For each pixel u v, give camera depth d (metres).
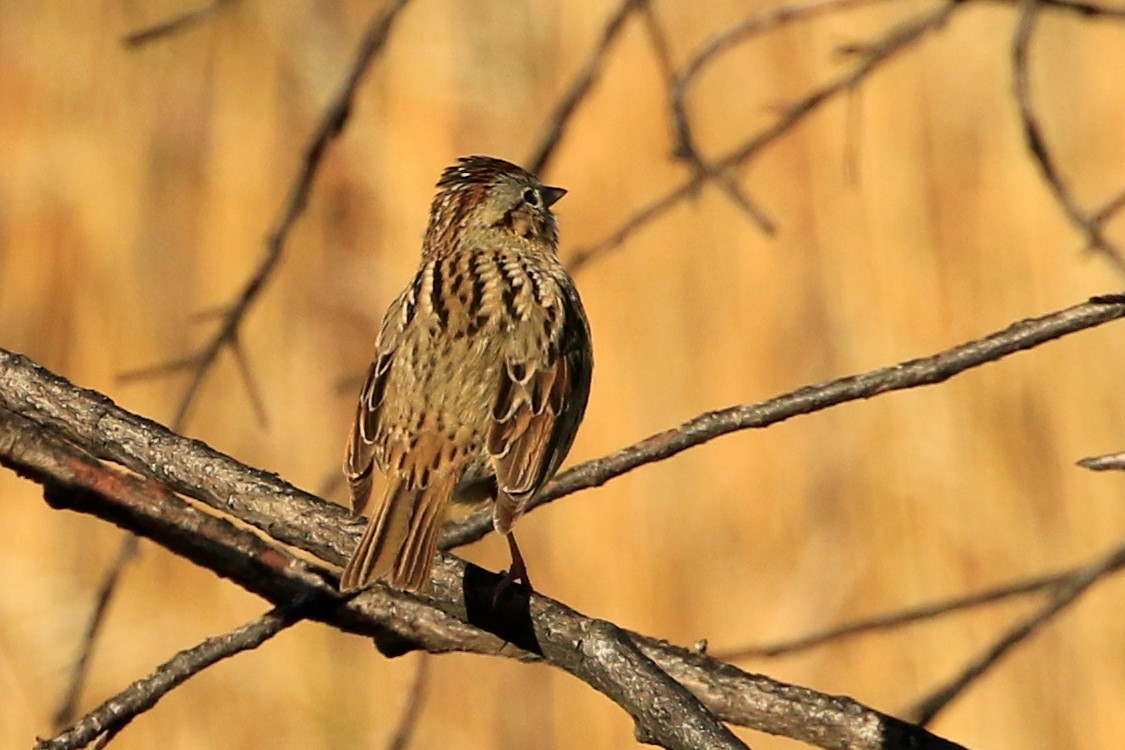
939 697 7.73
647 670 5.50
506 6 14.79
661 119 14.28
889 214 14.02
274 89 14.72
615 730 13.05
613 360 13.74
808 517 13.41
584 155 14.23
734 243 13.99
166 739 12.40
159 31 7.81
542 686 13.09
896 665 13.00
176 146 14.49
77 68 14.55
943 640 12.99
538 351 7.07
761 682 6.25
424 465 6.77
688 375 13.73
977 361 5.95
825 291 13.93
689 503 13.44
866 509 13.30
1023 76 7.46
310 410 13.93
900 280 13.84
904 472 13.30
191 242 14.28
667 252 13.93
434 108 14.56
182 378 13.84
